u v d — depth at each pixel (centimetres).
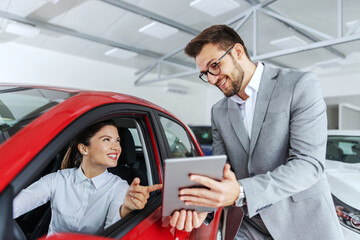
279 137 86
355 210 179
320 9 543
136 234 76
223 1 412
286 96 85
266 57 512
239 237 109
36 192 102
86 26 589
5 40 633
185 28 596
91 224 99
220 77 85
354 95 834
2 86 112
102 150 100
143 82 877
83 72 777
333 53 786
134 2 489
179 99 1055
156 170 110
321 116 81
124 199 91
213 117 111
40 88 104
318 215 85
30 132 59
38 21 547
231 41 82
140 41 690
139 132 114
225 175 67
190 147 155
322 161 77
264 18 583
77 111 71
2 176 49
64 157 117
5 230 45
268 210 89
